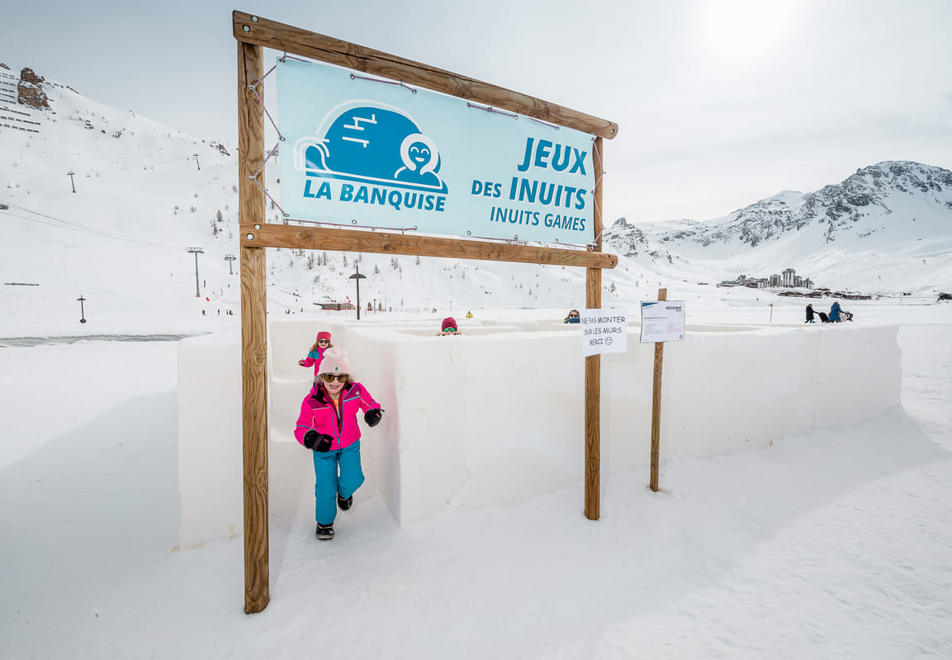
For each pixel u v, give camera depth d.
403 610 2.29
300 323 6.73
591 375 3.16
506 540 2.94
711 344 4.42
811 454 4.58
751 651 2.08
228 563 2.70
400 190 2.67
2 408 6.83
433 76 2.66
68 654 2.02
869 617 2.30
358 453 3.05
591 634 2.16
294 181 2.36
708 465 4.22
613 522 3.19
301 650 2.03
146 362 12.98
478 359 3.26
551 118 3.16
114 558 2.76
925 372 9.02
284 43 2.23
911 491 3.75
